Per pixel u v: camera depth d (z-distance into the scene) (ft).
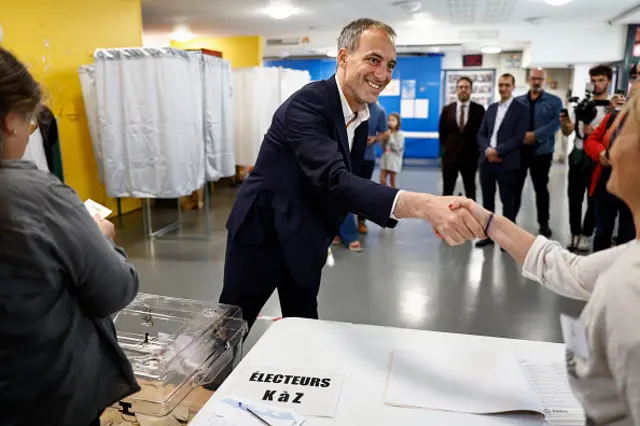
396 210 4.21
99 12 17.99
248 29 28.99
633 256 2.13
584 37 27.04
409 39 29.45
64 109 16.62
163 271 12.64
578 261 3.42
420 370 3.57
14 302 2.57
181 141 14.12
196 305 5.32
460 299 11.00
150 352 4.12
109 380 3.15
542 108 14.14
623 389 2.05
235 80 18.65
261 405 3.19
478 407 3.14
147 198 15.12
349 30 5.16
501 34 28.19
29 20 15.15
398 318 10.05
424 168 33.68
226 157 16.35
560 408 3.17
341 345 3.97
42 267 2.60
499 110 14.46
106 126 14.01
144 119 13.79
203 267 12.93
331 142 4.87
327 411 3.14
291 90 20.76
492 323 9.82
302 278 5.59
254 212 5.64
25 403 2.75
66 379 2.82
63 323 2.77
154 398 3.65
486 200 14.93
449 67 37.88
